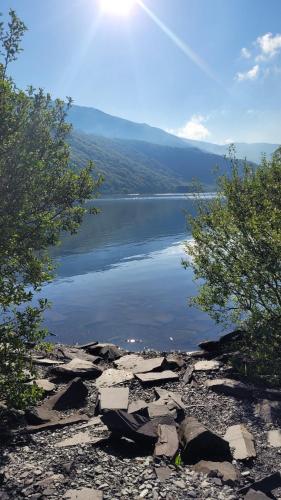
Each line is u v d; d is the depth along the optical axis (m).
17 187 9.59
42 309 10.23
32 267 10.11
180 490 7.68
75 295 35.62
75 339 24.44
